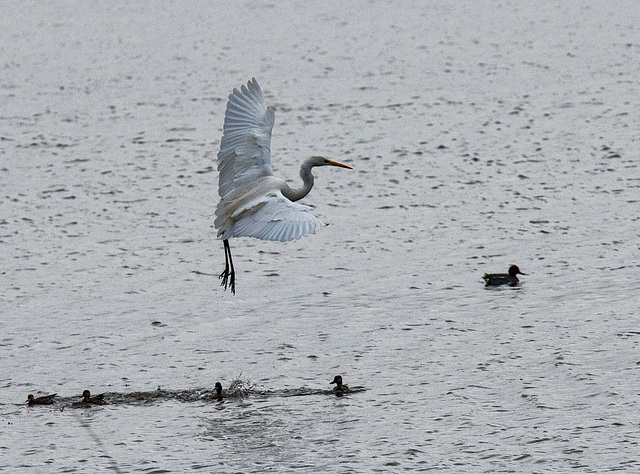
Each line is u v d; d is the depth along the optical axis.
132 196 52.81
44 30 116.00
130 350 34.16
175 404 29.97
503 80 80.69
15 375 32.38
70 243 45.69
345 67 89.25
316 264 42.31
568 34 102.06
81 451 27.08
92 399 30.17
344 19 118.50
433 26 111.25
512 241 44.12
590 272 39.75
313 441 27.16
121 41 107.62
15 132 67.19
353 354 32.97
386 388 30.34
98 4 135.00
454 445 26.55
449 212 48.62
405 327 35.03
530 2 125.44
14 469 26.16
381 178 54.88
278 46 101.94
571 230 45.22
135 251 44.59
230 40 106.62
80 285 40.56
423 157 58.69
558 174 54.19
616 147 59.00
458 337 33.94
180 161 59.66
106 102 77.00
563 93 74.62
